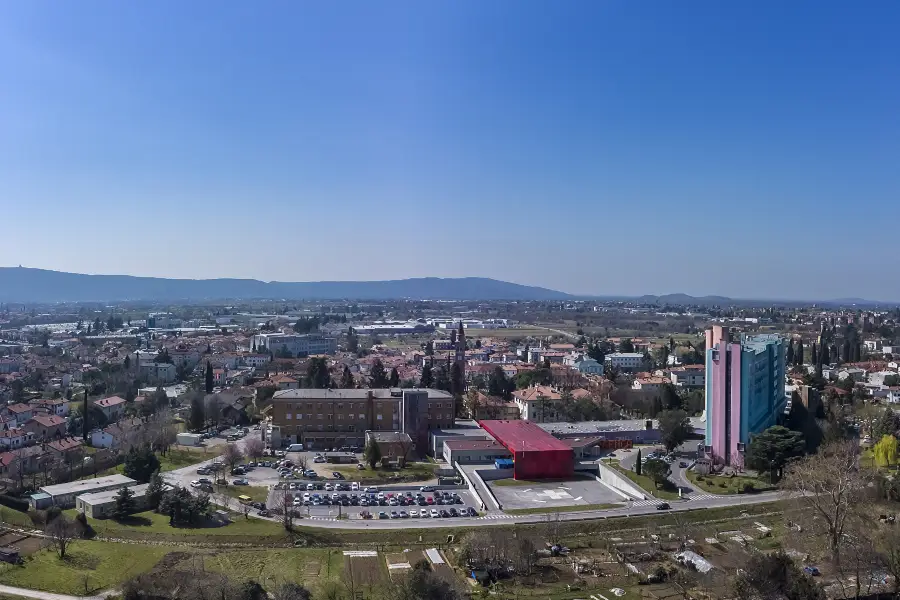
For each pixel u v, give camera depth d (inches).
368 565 4485.7
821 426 7303.2
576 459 7386.8
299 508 5708.7
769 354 7716.5
